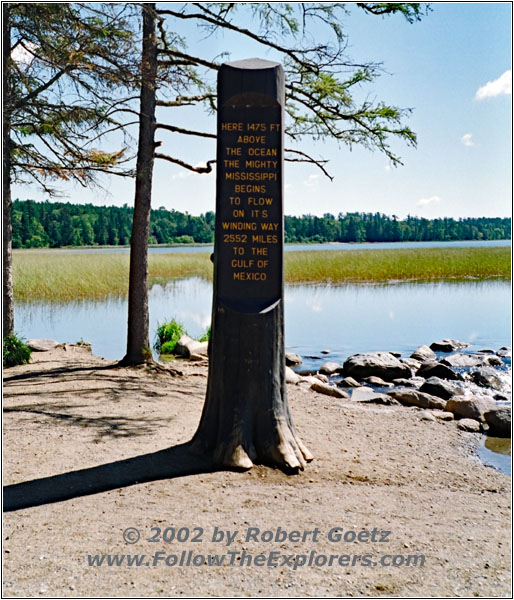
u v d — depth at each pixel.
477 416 8.64
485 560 4.11
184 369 11.16
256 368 5.65
